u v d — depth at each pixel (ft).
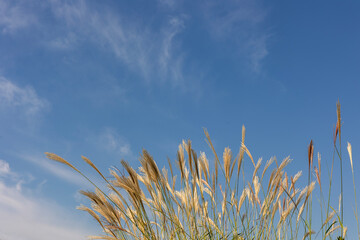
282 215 8.51
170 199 8.65
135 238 8.75
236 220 8.55
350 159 7.70
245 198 8.64
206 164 8.91
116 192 8.56
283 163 8.18
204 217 8.79
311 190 7.97
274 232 8.38
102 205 8.57
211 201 8.82
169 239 8.73
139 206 8.48
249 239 8.50
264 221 8.48
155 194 8.79
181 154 8.71
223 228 8.63
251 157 8.49
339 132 7.47
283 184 8.68
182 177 8.75
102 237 8.05
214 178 8.73
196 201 8.87
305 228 8.20
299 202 8.21
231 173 8.54
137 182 8.33
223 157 8.54
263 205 8.50
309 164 8.01
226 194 8.56
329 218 7.91
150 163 8.37
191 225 8.71
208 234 8.46
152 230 8.45
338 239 7.28
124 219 8.95
